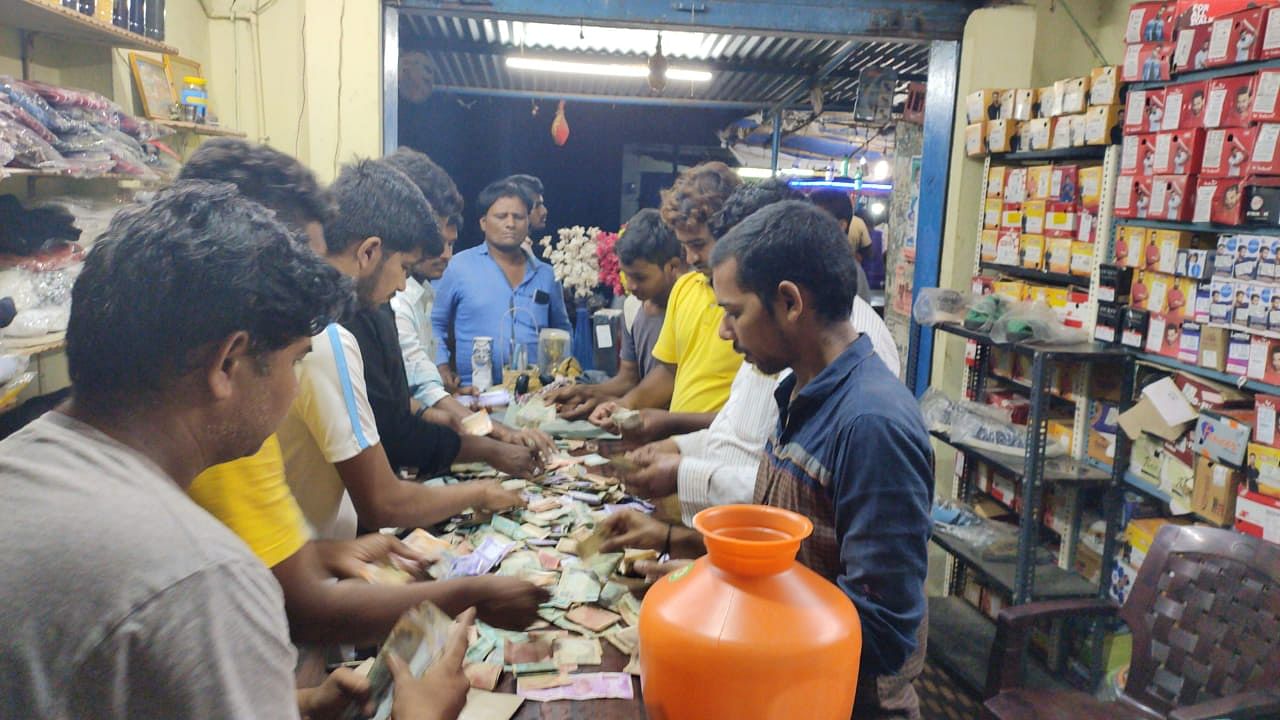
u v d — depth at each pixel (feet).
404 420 6.33
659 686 3.01
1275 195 7.02
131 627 2.00
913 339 12.69
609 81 22.38
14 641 1.96
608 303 16.69
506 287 11.66
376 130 12.15
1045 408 8.95
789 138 30.94
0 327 7.17
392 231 4.81
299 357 2.64
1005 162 11.76
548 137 31.89
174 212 2.40
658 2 11.96
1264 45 7.09
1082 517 9.83
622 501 6.39
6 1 7.66
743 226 4.23
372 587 3.99
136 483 2.20
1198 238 8.11
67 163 7.98
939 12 12.15
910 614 3.71
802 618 2.93
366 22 11.89
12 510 2.07
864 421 3.77
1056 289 10.24
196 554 2.15
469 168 31.14
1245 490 7.39
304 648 3.98
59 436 2.26
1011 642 6.70
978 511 11.31
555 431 8.23
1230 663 6.03
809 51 17.65
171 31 12.12
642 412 7.48
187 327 2.26
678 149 33.58
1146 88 8.68
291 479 4.55
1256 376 7.28
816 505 4.09
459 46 18.04
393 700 3.17
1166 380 8.23
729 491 5.18
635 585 4.58
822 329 4.17
